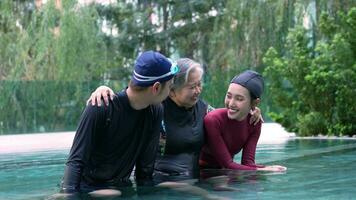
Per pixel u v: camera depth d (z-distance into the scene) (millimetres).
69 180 2855
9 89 15297
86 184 3037
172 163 3449
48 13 16188
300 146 6355
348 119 9023
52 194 2785
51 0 16250
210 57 18906
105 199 2576
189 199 2537
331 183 2955
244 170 3605
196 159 3605
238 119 3691
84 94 16281
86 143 2916
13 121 15234
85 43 16484
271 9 15414
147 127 3102
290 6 14711
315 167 3781
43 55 16078
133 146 3090
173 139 3465
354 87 8875
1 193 2891
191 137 3529
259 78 3693
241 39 16141
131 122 3023
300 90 9391
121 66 24547
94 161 3055
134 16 24766
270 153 5293
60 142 9070
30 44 16359
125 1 25172
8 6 17000
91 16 17000
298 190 2723
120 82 16984
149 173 3199
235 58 16359
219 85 16906
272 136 9203
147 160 3180
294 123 9859
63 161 4980
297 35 9680
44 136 11898
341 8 11906
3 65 16688
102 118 2932
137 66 2920
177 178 3268
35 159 5352
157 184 3002
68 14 16266
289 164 4020
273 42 15234
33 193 2873
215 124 3643
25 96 15508
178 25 25219
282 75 9656
